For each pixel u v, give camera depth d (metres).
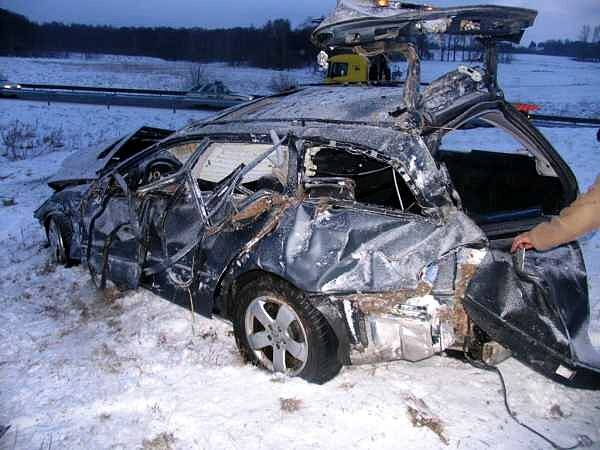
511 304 2.91
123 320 4.49
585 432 3.09
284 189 3.51
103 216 4.71
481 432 3.08
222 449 2.97
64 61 66.62
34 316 4.61
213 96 23.72
